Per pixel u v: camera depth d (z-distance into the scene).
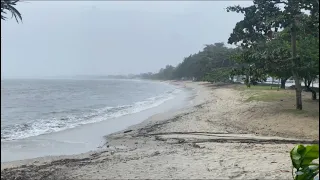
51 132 20.22
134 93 70.38
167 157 11.73
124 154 13.07
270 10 24.77
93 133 19.56
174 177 9.08
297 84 22.28
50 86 120.56
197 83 101.12
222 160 10.59
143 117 26.89
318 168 2.49
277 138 15.53
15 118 28.45
